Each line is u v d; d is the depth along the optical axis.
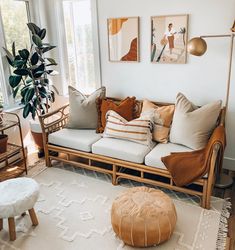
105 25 3.45
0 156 3.02
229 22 2.81
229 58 2.82
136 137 2.91
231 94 3.01
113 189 2.89
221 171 2.97
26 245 2.18
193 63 3.09
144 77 3.42
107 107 3.27
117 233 2.11
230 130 3.12
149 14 3.15
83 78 3.97
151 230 2.00
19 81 3.41
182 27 3.01
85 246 2.15
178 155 2.57
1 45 3.43
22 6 3.68
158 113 3.00
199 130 2.68
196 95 3.19
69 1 3.66
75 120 3.36
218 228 2.30
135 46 3.33
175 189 2.64
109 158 2.90
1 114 3.14
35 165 3.46
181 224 2.35
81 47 3.82
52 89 4.11
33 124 3.54
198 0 2.87
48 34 3.89
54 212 2.55
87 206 2.62
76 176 3.17
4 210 2.07
